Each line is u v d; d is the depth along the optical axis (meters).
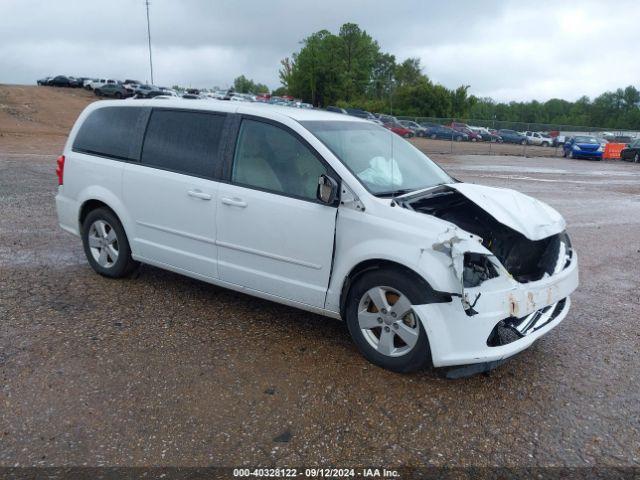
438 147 35.81
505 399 3.58
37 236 7.14
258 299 5.12
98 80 58.84
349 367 3.90
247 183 4.33
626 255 7.50
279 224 4.12
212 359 3.94
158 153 4.91
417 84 83.31
